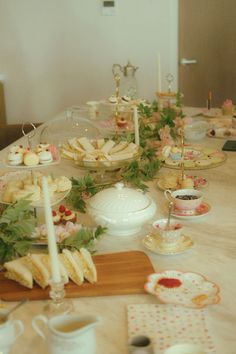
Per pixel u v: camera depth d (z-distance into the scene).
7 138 3.04
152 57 4.38
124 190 1.52
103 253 1.38
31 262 1.24
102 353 0.98
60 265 1.19
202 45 4.30
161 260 1.35
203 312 1.09
